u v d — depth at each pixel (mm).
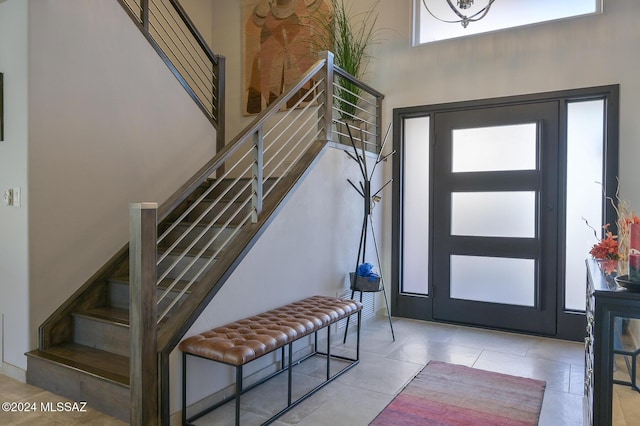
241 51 5336
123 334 2693
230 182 3918
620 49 3572
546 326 3891
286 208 3070
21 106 2740
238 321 2590
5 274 2879
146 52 3527
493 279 4141
